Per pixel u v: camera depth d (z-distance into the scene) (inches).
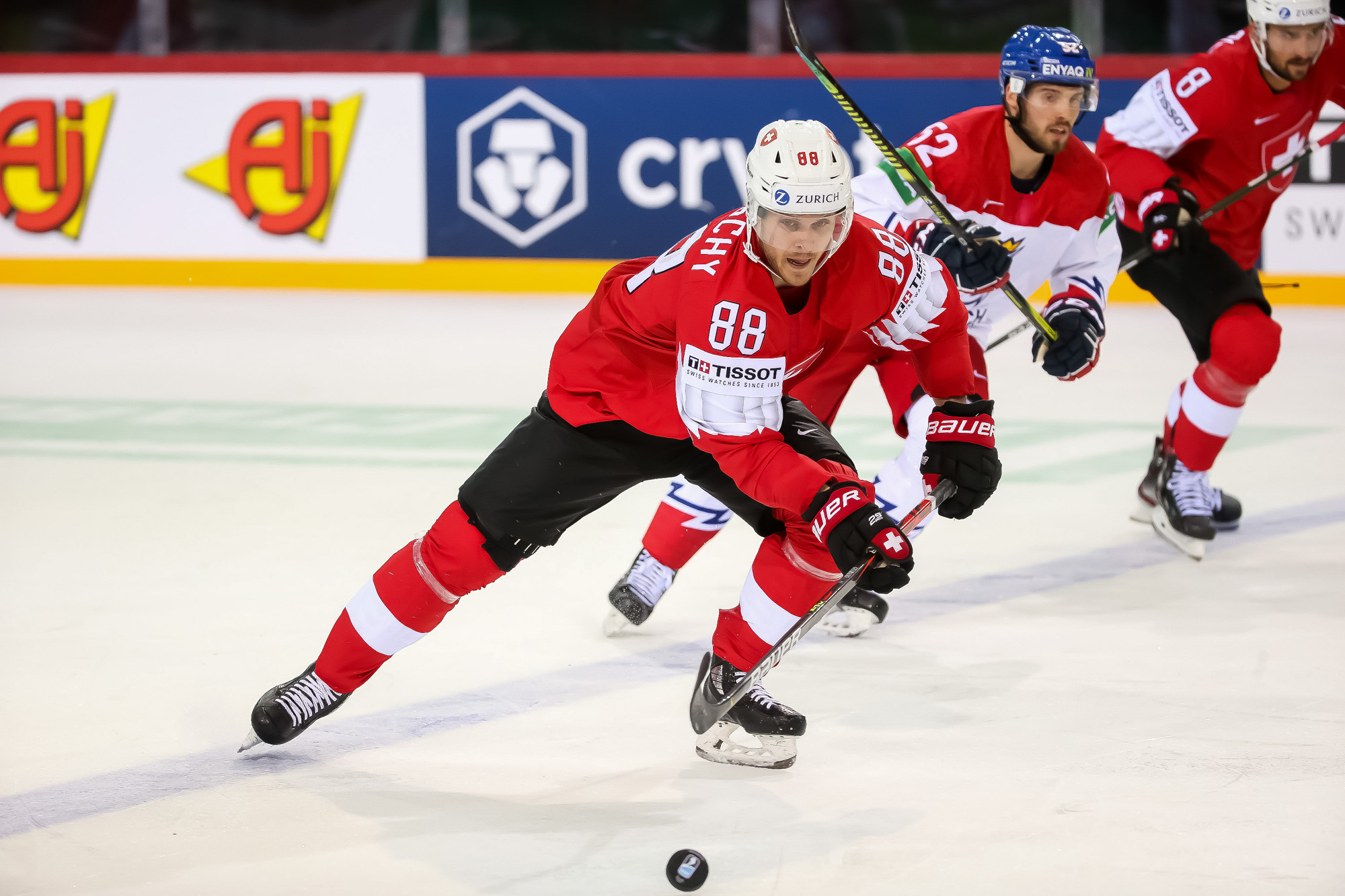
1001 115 510.3
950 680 483.8
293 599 575.8
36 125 1558.8
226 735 440.1
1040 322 529.0
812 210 336.8
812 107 1465.3
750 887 338.3
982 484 394.9
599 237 1503.4
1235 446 860.6
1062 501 741.9
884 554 350.0
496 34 1624.0
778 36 1581.0
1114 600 574.6
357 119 1519.4
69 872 349.4
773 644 406.0
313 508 725.9
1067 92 483.5
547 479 403.2
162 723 449.1
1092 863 347.3
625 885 341.1
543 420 404.8
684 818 378.6
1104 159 654.5
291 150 1530.5
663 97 1473.9
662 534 525.7
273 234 1550.2
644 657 513.7
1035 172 511.8
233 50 1640.0
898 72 1457.9
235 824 376.8
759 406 357.4
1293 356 1160.2
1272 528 681.0
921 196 499.5
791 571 397.4
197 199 1552.7
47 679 486.0
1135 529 687.1
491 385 1067.3
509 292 1526.8
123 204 1561.3
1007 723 443.2
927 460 398.9
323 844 364.8
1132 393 1047.6
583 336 394.3
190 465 824.3
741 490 385.1
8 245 1584.6
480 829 373.4
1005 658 505.7
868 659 507.2
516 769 414.0
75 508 725.9
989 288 493.7
